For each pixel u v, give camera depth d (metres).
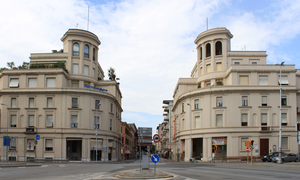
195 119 52.09
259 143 47.41
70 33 56.25
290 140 47.50
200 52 58.59
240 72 49.47
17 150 50.41
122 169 26.92
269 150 47.28
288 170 22.95
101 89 56.75
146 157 22.06
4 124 51.16
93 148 52.59
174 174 19.94
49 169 26.56
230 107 48.59
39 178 17.44
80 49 56.66
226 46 54.66
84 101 52.47
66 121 51.16
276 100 48.44
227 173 20.33
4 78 52.19
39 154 50.19
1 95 52.28
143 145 21.88
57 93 51.81
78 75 55.53
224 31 54.47
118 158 67.62
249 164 34.31
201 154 50.94
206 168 27.61
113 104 59.97
